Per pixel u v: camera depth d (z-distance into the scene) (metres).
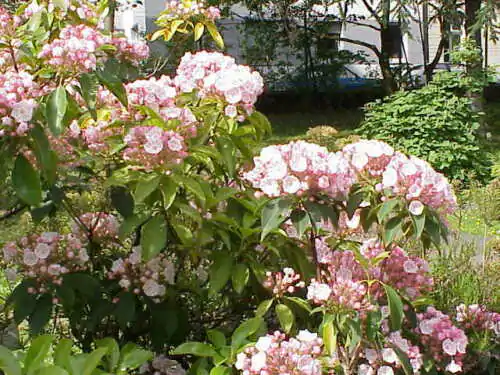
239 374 2.44
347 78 18.73
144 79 3.08
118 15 15.11
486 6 12.46
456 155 10.15
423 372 2.80
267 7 16.53
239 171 2.93
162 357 2.77
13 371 1.98
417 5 14.65
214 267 2.70
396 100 10.66
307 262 2.79
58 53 2.39
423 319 2.86
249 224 2.67
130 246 3.00
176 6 4.11
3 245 2.79
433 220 2.45
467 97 11.36
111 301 2.67
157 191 2.55
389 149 2.52
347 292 2.46
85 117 2.76
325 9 16.77
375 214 2.58
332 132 7.60
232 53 18.19
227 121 2.76
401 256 2.76
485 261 4.11
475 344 3.12
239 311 3.09
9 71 2.63
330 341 2.43
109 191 2.72
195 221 2.81
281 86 17.83
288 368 2.28
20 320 2.57
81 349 3.04
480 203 5.14
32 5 2.84
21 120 2.24
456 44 13.41
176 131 2.58
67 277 2.59
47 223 3.05
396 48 19.17
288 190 2.35
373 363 2.59
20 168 2.32
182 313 2.86
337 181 2.40
